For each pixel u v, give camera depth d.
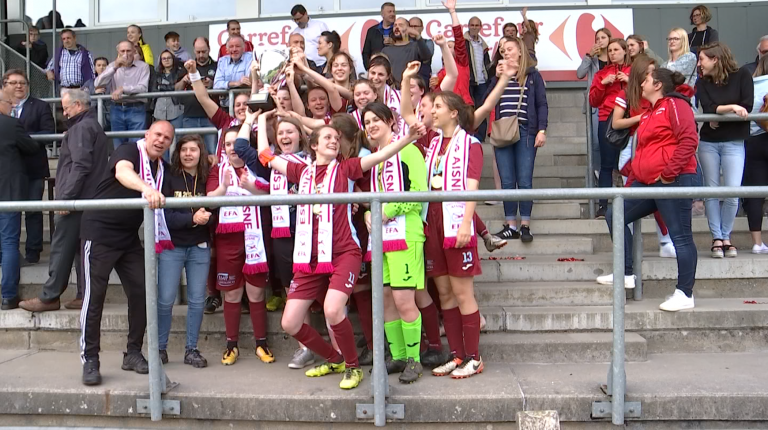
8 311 4.57
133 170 3.75
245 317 4.34
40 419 3.53
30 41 9.12
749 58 8.50
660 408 3.24
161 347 4.00
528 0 8.66
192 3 9.30
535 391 3.34
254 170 4.13
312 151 3.89
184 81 6.65
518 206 5.53
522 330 4.19
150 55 8.12
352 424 3.32
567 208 5.94
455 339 3.72
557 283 4.74
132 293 3.85
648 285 4.69
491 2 8.72
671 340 4.15
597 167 6.91
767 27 8.48
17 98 5.48
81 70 8.01
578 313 4.18
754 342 4.15
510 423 3.28
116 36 9.34
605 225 5.58
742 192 3.03
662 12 8.48
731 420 3.25
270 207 4.18
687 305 4.16
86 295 3.65
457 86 5.58
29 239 5.34
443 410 3.26
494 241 4.14
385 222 3.48
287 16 8.82
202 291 4.03
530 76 5.44
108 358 4.20
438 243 3.68
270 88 4.24
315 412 3.30
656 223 5.44
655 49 8.48
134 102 6.70
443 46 4.20
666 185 4.09
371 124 3.59
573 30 8.36
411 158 3.62
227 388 3.47
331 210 3.46
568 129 7.84
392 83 4.59
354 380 3.45
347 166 3.47
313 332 3.60
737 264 4.69
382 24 7.33
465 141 3.64
